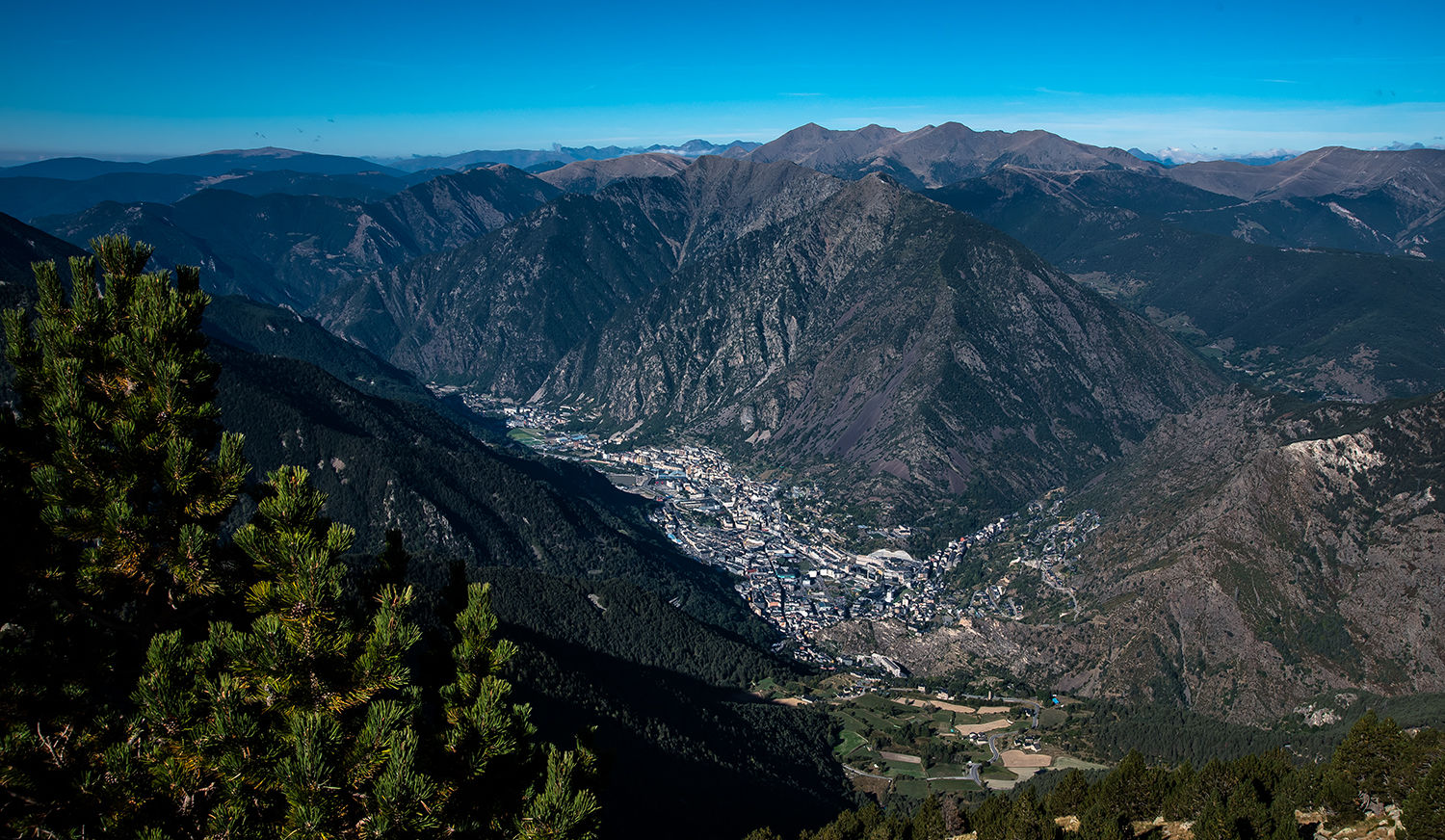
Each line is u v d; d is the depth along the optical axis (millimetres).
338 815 28953
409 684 32469
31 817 28516
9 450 34812
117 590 34406
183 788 29266
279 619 30672
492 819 33531
